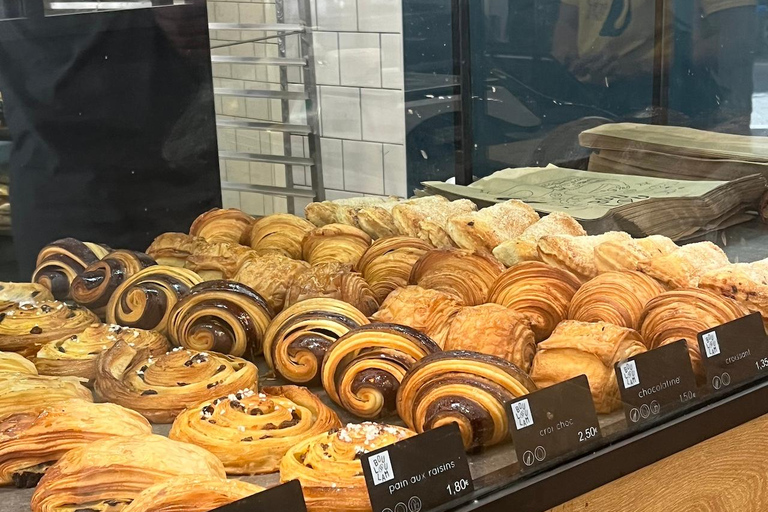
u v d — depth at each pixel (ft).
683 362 3.65
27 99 3.14
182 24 3.54
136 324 3.30
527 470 3.06
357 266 3.93
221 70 3.66
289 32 3.82
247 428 2.87
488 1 4.52
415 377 3.08
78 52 3.25
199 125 3.65
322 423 2.98
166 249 3.58
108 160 3.40
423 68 4.29
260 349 3.41
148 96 3.48
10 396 2.77
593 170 5.13
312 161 3.98
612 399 3.42
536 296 3.78
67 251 3.28
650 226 4.58
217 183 3.74
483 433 3.01
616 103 5.18
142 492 2.46
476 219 4.22
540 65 4.85
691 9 5.43
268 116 3.82
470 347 3.35
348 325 3.34
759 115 5.82
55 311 3.19
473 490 2.90
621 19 5.12
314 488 2.66
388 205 4.21
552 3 4.82
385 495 2.70
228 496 2.49
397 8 4.11
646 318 3.81
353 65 4.02
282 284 3.58
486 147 4.68
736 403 3.81
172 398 2.99
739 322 3.92
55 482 2.49
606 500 3.35
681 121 5.54
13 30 3.08
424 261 3.93
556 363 3.39
